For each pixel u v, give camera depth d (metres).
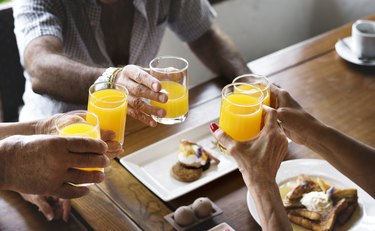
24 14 1.68
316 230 1.12
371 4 2.81
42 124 1.19
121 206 1.21
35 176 1.00
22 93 1.94
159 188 1.25
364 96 1.62
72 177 1.00
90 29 1.81
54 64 1.54
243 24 2.78
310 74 1.74
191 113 1.54
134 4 1.80
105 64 1.86
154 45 1.97
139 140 1.43
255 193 1.01
